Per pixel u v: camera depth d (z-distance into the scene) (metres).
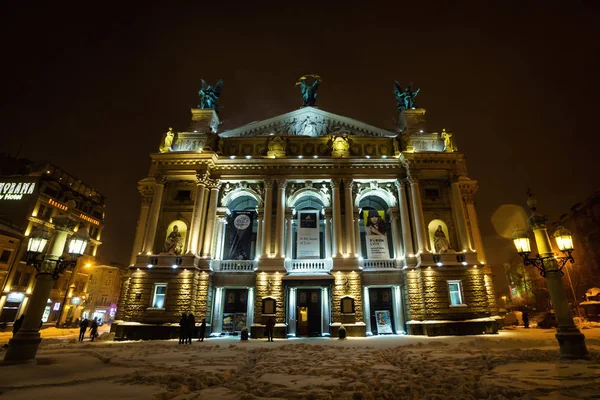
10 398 8.48
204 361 15.86
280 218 37.56
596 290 52.31
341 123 43.84
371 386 10.33
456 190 38.34
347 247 36.62
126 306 33.78
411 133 41.72
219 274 36.41
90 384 10.46
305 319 35.44
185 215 38.16
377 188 40.56
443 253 35.53
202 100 45.59
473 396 8.98
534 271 79.56
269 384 10.51
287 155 41.34
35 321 14.16
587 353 13.51
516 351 16.89
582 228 68.50
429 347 21.31
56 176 67.12
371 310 36.34
